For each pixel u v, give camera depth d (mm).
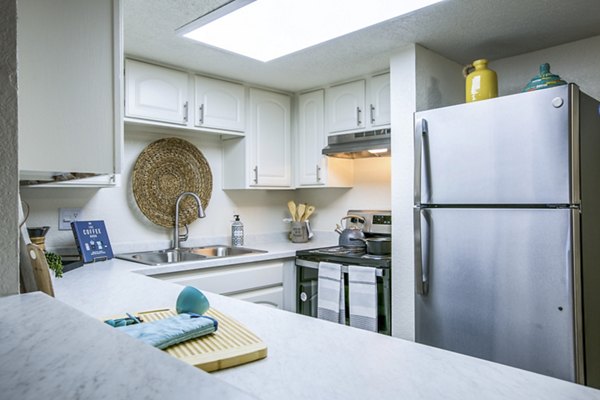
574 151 1590
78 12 1015
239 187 2994
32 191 2268
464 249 1881
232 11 1572
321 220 3518
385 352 904
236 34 1778
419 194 2027
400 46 2303
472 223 1856
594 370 1708
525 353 1695
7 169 639
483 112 1827
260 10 1565
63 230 2375
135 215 2691
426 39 2205
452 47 2322
